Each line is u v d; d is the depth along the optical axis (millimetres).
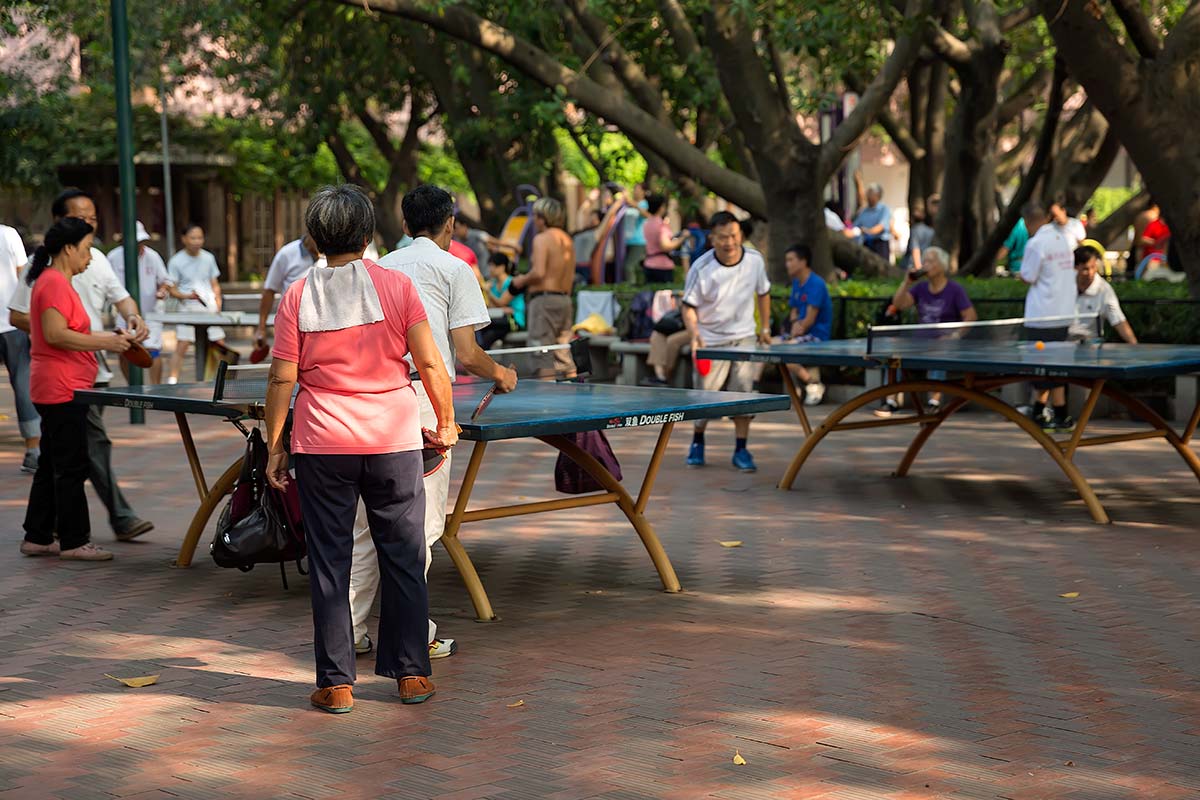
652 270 19562
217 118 30891
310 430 5164
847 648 6082
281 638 6328
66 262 7848
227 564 6348
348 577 5262
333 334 5152
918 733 4973
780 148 17516
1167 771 4602
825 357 9938
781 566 7711
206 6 22797
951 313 13344
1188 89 14109
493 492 10102
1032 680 5602
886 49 23281
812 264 17859
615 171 23047
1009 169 27359
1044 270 13094
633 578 7473
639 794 4422
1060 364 9039
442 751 4836
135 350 8055
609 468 7418
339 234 5172
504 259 16938
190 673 5785
